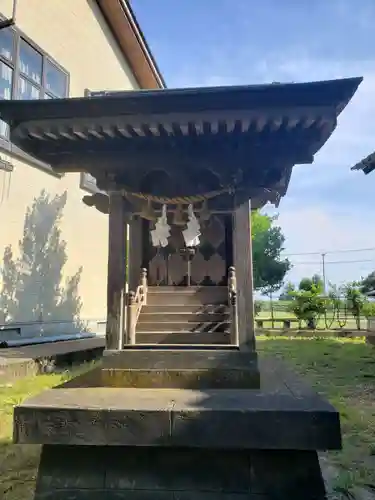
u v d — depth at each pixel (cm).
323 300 1912
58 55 1024
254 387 334
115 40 1331
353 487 346
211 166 374
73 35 1094
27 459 400
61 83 1031
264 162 369
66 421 272
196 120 327
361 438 460
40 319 944
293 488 266
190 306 405
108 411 272
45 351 780
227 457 274
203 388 334
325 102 310
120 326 361
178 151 374
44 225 970
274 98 312
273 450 271
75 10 1105
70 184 1088
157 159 377
